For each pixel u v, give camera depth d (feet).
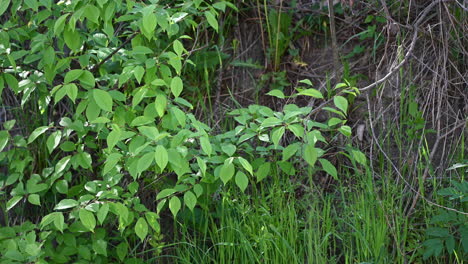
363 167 11.21
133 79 10.41
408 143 11.08
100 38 9.78
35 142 11.66
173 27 8.93
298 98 12.35
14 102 12.07
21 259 8.29
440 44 11.21
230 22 13.08
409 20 11.73
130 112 9.16
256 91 12.50
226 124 11.94
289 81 12.60
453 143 10.93
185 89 12.62
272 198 10.66
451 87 11.25
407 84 11.41
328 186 11.51
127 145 9.97
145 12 7.55
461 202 9.90
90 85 8.20
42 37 8.94
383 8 11.05
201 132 8.07
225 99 12.70
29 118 12.03
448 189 9.73
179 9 9.34
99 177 10.95
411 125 11.10
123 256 10.06
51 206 11.58
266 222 10.50
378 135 11.44
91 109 8.38
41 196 11.16
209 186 10.07
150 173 11.11
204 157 9.12
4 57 9.25
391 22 11.02
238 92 12.70
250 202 11.17
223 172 8.35
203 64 12.67
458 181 10.57
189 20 9.36
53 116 12.03
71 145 9.70
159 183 11.23
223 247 10.29
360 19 12.37
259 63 12.82
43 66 9.53
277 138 7.75
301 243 10.59
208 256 10.45
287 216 10.64
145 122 8.18
